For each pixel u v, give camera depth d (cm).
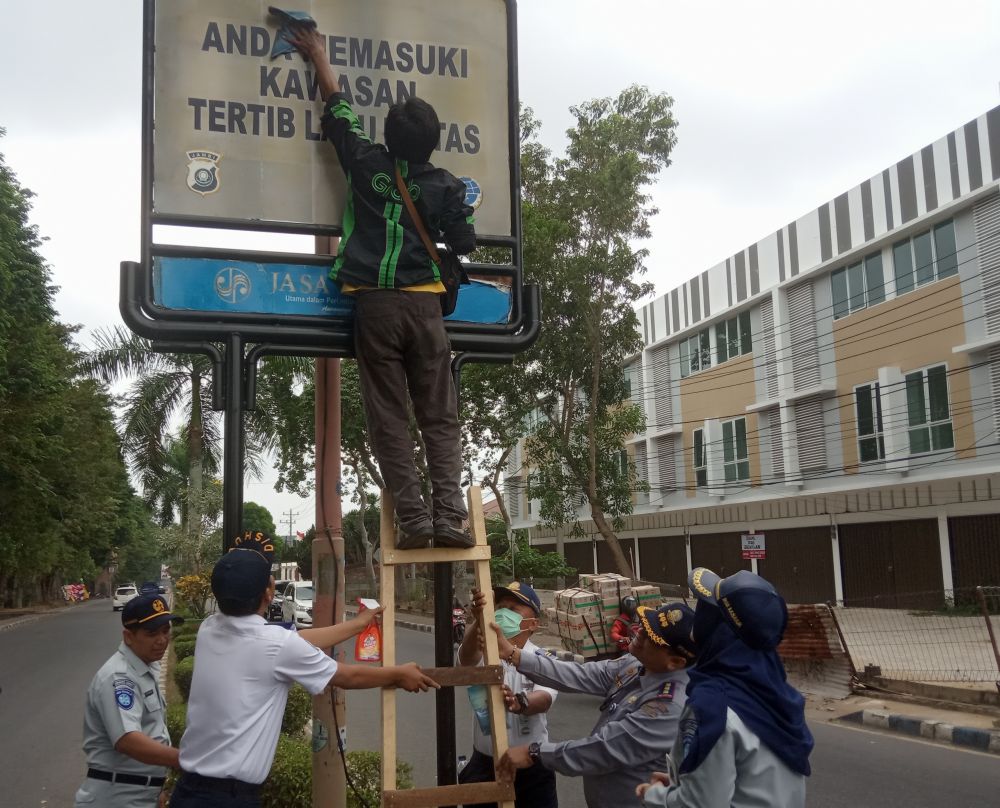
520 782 397
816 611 1173
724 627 248
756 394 2594
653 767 311
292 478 2591
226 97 411
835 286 2292
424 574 3328
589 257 1809
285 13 419
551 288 1819
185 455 2916
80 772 845
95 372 2245
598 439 1964
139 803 382
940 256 1977
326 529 473
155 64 404
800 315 2409
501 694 331
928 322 2005
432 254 377
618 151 1856
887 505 2123
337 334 406
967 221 1903
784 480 2444
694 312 2892
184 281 396
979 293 1870
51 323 2655
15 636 2733
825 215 2302
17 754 926
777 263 2492
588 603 1133
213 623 307
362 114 432
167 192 399
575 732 977
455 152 445
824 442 2311
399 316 368
